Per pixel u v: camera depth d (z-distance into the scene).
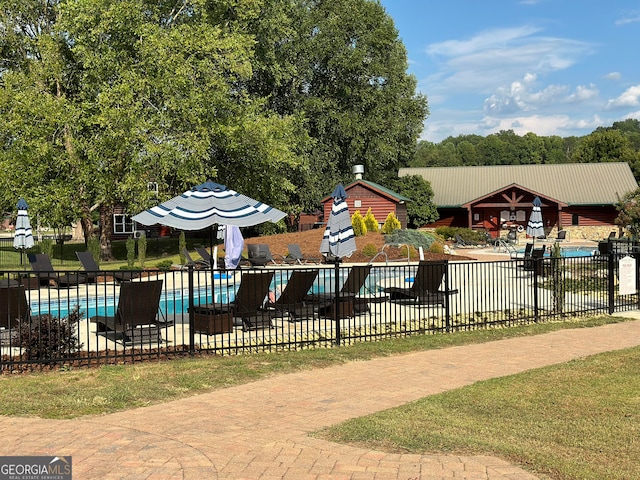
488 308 14.41
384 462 5.06
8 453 5.24
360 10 49.81
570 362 9.02
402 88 51.84
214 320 10.90
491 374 8.36
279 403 6.93
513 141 143.25
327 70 49.22
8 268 26.30
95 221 56.25
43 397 7.03
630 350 9.91
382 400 7.05
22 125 28.38
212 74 31.78
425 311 14.07
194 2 32.34
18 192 28.84
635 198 26.88
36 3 32.16
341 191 12.02
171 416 6.38
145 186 29.61
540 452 5.29
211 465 4.97
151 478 4.71
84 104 29.70
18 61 32.69
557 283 13.61
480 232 41.62
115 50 31.11
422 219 49.16
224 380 7.98
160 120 29.83
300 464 5.02
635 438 5.67
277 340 10.59
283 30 41.00
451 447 5.42
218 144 34.28
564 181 51.06
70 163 29.80
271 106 48.38
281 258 26.88
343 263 25.50
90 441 5.54
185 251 24.17
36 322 9.33
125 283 9.58
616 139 77.56
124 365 8.82
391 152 50.16
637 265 14.79
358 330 11.86
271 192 37.94
